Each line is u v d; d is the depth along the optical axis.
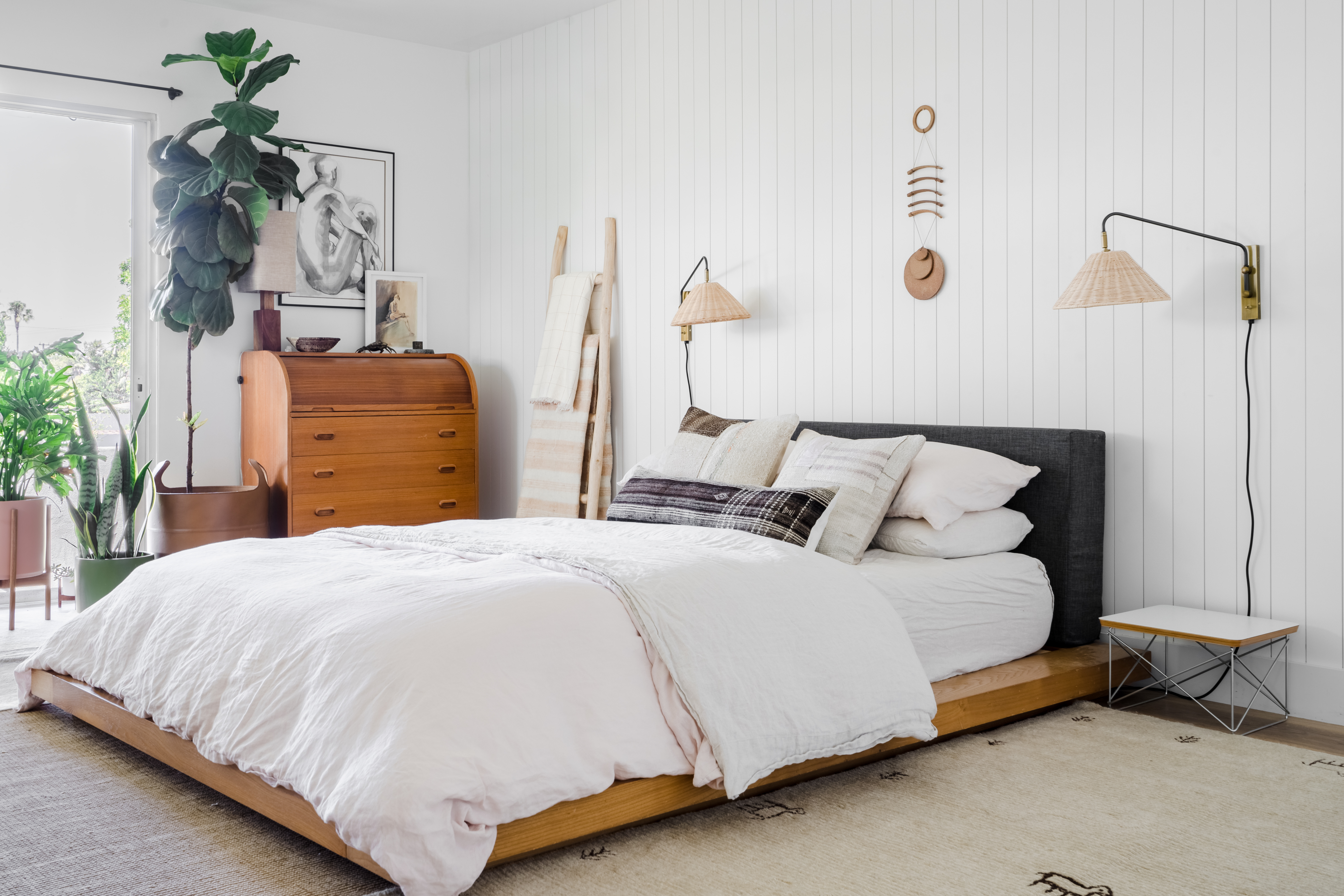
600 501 5.20
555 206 5.51
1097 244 3.50
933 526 3.23
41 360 4.79
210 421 5.20
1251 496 3.18
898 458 3.31
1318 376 3.03
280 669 2.20
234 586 2.59
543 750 1.98
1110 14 3.45
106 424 4.95
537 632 2.10
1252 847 2.10
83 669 2.88
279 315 5.21
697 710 2.19
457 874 1.80
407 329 5.75
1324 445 3.03
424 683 1.93
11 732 2.97
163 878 2.01
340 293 5.59
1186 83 3.29
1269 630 2.92
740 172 4.59
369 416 5.08
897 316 4.05
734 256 4.63
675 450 3.94
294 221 5.12
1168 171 3.33
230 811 2.37
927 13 3.92
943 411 3.92
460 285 6.04
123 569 4.38
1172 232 3.33
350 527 3.39
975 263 3.81
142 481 4.50
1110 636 3.19
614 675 2.16
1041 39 3.62
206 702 2.33
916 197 3.98
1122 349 3.45
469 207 6.05
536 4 5.22
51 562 4.73
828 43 4.25
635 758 2.12
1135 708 3.22
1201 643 3.31
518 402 5.77
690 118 4.80
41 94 4.68
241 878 2.02
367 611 2.19
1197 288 3.28
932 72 3.92
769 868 2.03
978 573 3.15
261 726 2.16
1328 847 2.10
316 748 1.99
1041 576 3.38
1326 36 3.00
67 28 4.74
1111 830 2.19
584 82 5.32
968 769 2.61
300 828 2.07
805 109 4.34
